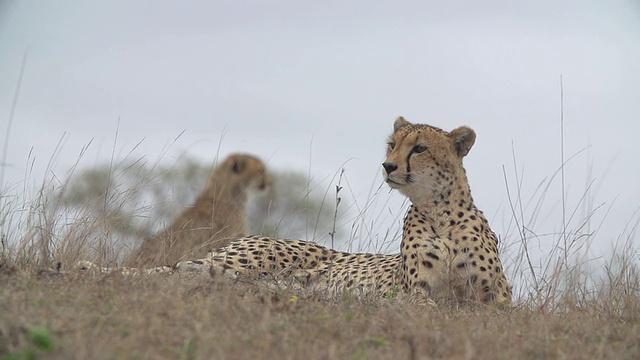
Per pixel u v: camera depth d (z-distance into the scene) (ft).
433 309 36.63
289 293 36.17
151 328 27.14
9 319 26.58
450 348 27.91
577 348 29.45
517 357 27.96
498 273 42.19
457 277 41.68
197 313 29.30
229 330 27.73
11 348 24.67
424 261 41.98
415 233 42.93
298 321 30.14
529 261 41.57
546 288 40.83
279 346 26.68
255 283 37.86
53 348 24.77
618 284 40.06
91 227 42.16
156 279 35.09
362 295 38.32
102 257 41.50
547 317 35.01
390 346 28.35
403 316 32.32
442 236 42.78
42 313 27.81
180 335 27.20
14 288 31.32
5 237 41.50
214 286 34.40
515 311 37.35
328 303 35.09
